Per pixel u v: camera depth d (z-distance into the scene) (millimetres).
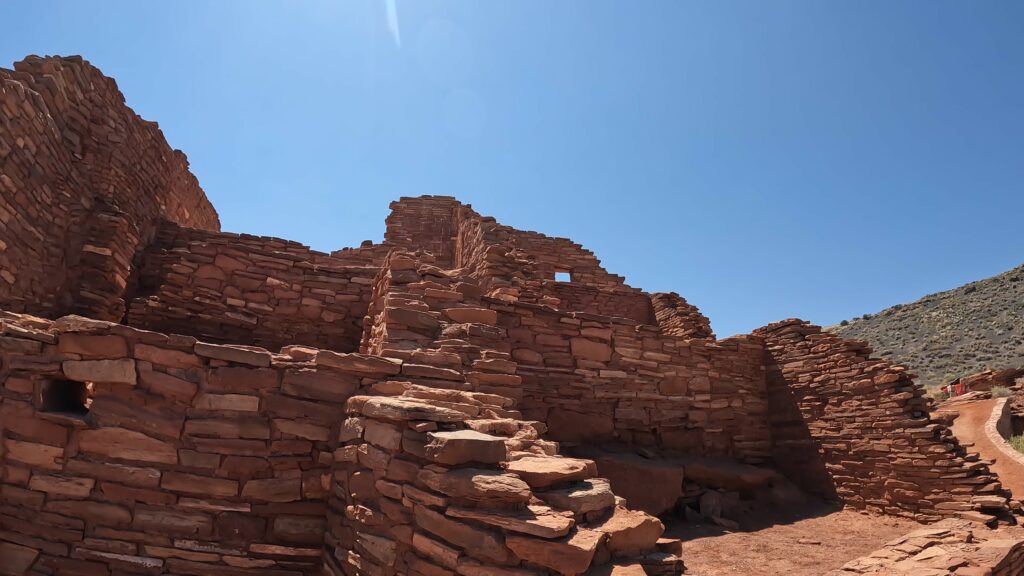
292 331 12172
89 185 11000
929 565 7332
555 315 11547
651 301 18797
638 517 4066
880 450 12086
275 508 5539
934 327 57219
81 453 5301
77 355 5375
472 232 17109
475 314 8789
